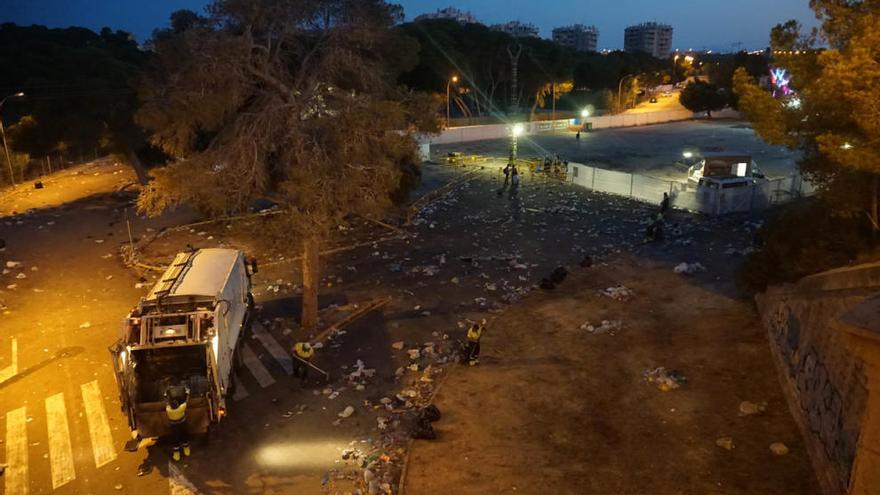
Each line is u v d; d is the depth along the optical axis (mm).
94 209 33438
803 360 11750
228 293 14094
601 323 17391
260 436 12461
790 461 10500
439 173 43531
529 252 24719
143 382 12391
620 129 75875
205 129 15703
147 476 11258
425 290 20531
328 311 18812
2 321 18516
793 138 14008
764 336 15617
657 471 10641
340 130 15016
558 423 12414
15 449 12094
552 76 78938
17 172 42812
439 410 13086
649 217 30047
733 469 10492
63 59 37719
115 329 17938
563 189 37406
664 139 64125
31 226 29953
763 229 17625
